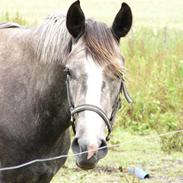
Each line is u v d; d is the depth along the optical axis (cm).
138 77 1491
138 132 1330
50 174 600
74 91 514
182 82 1484
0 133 584
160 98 1455
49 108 573
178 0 5459
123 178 969
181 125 1287
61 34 561
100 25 539
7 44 611
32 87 581
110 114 514
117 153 1165
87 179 979
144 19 3938
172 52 1788
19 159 583
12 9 4088
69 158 1087
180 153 1182
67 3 4750
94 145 483
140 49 1797
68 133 618
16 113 582
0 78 593
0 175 577
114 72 512
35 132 580
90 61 513
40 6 4481
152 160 1120
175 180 991
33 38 590
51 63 565
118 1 5272
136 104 1403
